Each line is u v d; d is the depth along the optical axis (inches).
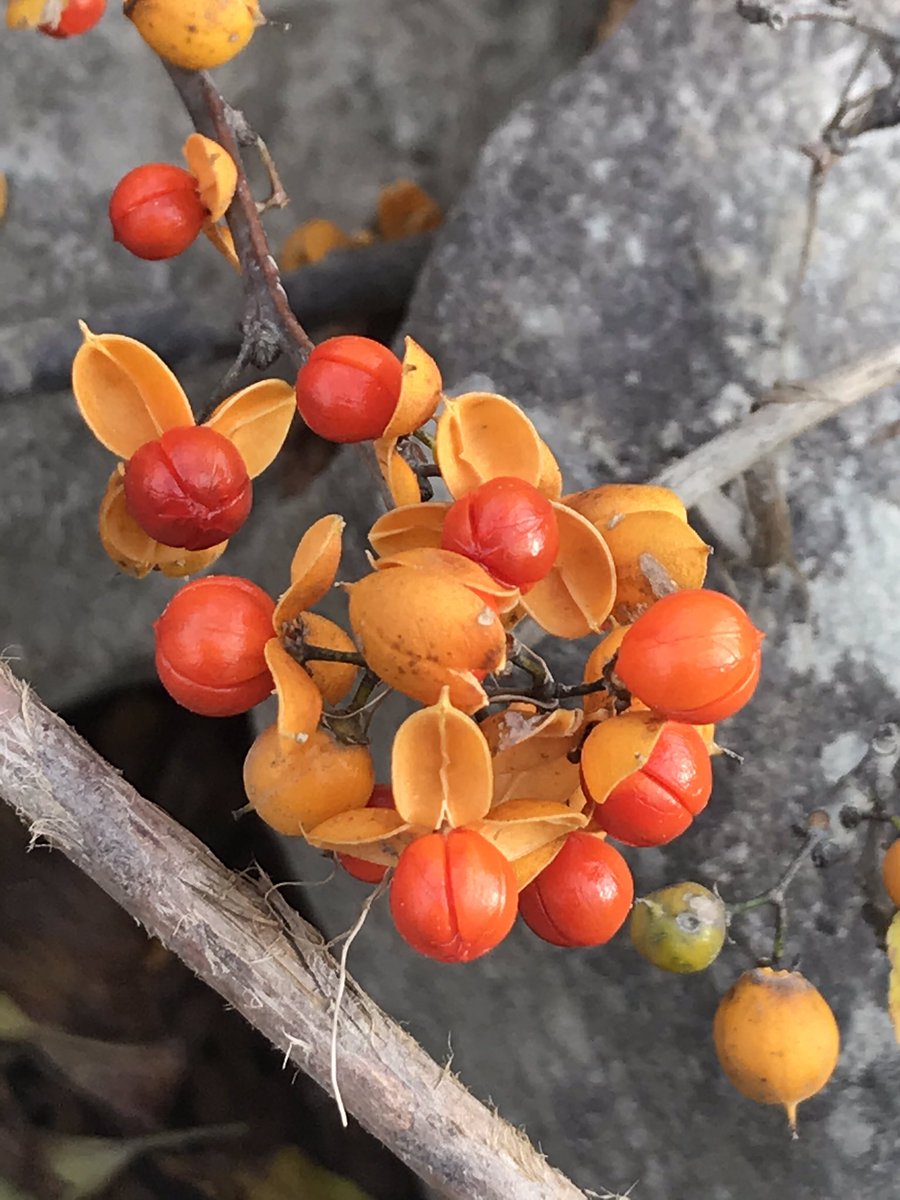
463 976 5.9
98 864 3.4
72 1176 6.3
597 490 3.5
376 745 5.8
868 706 5.2
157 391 3.5
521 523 3.0
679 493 4.4
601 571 3.2
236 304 6.3
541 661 3.1
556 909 3.3
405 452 3.7
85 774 3.5
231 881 3.5
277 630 3.1
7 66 6.4
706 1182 5.7
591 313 5.5
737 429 4.4
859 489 5.2
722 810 5.3
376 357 3.5
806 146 4.5
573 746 3.2
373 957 6.2
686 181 5.4
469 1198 3.5
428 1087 3.5
